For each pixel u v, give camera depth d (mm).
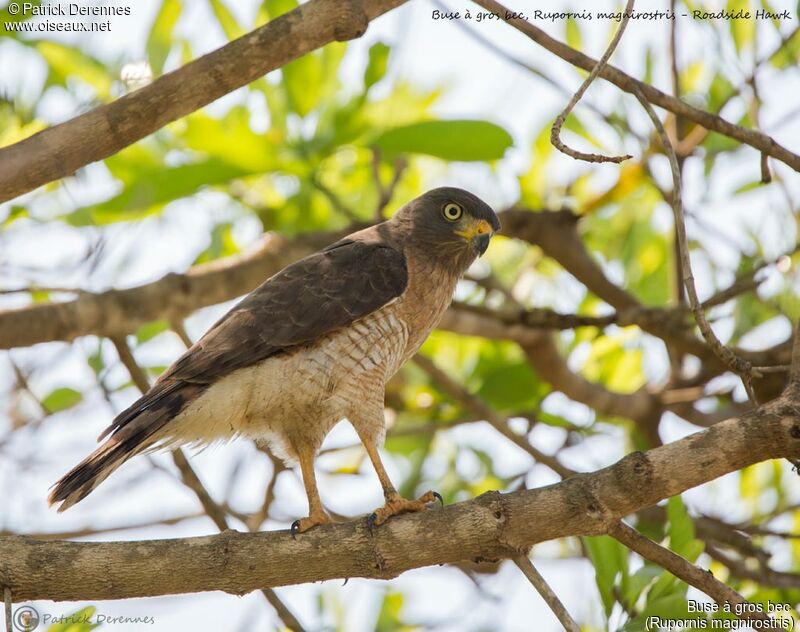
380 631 11812
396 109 11891
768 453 6934
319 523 8656
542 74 9602
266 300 9281
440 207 10469
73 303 10617
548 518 7211
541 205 13508
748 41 11820
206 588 7398
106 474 8297
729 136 8523
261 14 11234
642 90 8250
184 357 9031
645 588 8133
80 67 10875
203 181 10891
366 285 9508
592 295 13922
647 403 12766
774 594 10953
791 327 12453
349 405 9156
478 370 13406
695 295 7523
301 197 12328
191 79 7488
